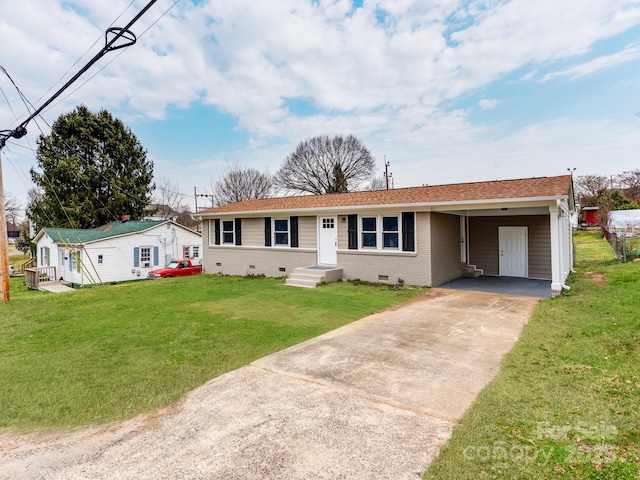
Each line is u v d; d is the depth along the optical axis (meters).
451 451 3.19
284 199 18.84
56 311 10.50
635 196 49.16
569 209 14.02
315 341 6.73
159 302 11.01
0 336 7.90
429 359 5.61
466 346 6.18
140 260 23.98
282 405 4.22
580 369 4.85
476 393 4.37
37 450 3.50
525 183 11.97
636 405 3.81
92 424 3.99
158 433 3.71
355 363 5.53
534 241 13.88
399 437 3.47
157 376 5.26
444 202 11.45
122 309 10.27
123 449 3.45
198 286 14.11
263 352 6.19
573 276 13.72
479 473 2.88
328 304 9.96
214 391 4.68
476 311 8.72
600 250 23.23
